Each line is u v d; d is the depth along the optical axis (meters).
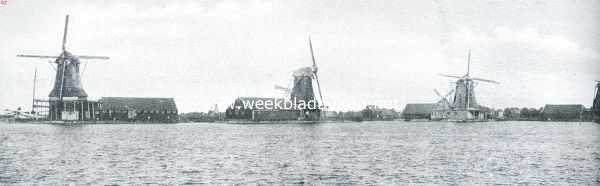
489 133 64.06
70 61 76.25
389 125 94.38
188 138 53.38
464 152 38.28
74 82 80.38
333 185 24.80
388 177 26.81
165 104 92.00
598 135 59.59
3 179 26.20
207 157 34.84
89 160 33.16
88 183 25.19
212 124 92.69
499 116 113.62
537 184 24.95
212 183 25.22
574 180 26.05
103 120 86.12
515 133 64.50
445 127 84.69
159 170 28.98
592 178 26.61
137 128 74.38
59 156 35.31
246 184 25.00
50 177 26.78
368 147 42.66
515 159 33.84
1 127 72.88
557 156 35.53
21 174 27.66
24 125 78.69
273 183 25.31
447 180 25.95
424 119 117.44
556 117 108.69
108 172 28.27
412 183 25.17
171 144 45.22
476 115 109.31
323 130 72.94
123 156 35.34
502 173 28.02
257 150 39.75
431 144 45.88
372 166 30.61
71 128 72.06
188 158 34.28
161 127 78.88
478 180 25.94
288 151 39.00
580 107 106.69
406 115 120.56
